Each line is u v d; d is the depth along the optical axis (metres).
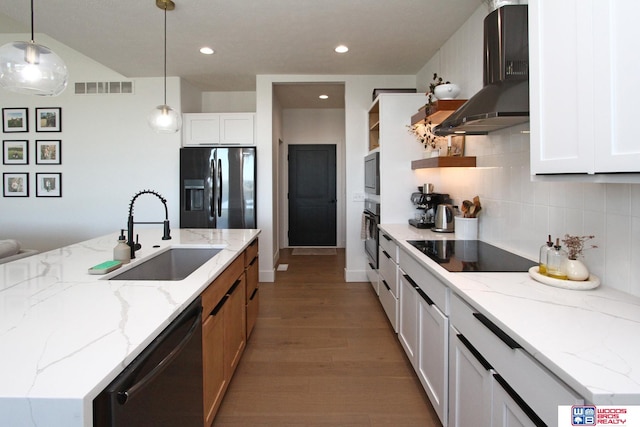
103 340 0.95
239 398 2.09
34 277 1.57
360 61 3.86
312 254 6.13
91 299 1.28
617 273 1.40
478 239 2.60
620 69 0.95
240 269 2.41
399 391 2.17
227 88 4.98
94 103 4.50
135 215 4.54
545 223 1.86
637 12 0.90
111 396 0.80
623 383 0.78
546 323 1.10
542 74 1.31
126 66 4.02
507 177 2.23
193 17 2.80
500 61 1.88
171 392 1.16
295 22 2.89
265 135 4.43
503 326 1.10
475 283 1.52
